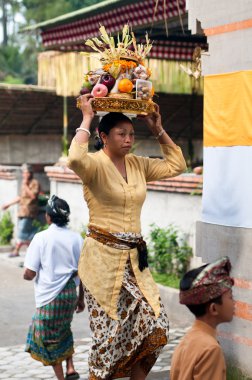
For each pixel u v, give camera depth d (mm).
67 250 8031
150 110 6414
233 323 7762
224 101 7730
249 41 7434
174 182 12633
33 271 7984
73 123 24766
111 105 6199
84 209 16375
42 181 20688
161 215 13234
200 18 8031
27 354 9594
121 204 6332
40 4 38062
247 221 7555
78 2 37781
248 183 7516
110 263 6332
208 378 4078
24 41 42250
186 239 12500
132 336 6367
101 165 6297
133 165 6574
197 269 4277
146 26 14289
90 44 6402
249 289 7566
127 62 6289
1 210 19125
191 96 22703
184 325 10867
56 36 17547
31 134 24875
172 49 17359
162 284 11812
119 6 14688
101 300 6340
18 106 22609
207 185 8031
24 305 12477
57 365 8047
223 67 7762
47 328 7957
